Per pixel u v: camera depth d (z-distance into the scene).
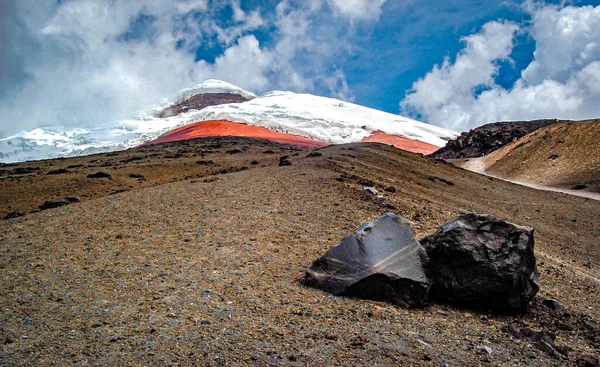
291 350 5.84
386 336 6.51
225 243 11.20
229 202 16.25
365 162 33.78
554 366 6.21
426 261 8.34
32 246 11.29
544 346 6.69
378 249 8.44
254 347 5.84
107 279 8.53
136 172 37.41
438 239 8.52
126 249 10.75
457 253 8.19
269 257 10.16
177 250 10.61
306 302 7.57
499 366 6.00
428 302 8.09
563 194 45.56
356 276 8.05
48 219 14.91
